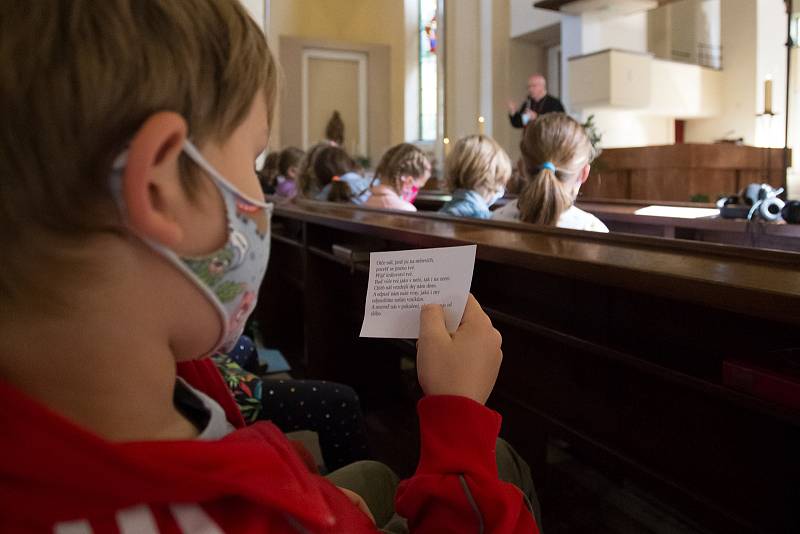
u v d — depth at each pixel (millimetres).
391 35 10281
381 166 3668
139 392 429
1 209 370
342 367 2900
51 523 369
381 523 1101
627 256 1181
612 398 1426
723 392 1000
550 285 1592
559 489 1900
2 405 363
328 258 2863
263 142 495
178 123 393
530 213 2240
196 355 486
